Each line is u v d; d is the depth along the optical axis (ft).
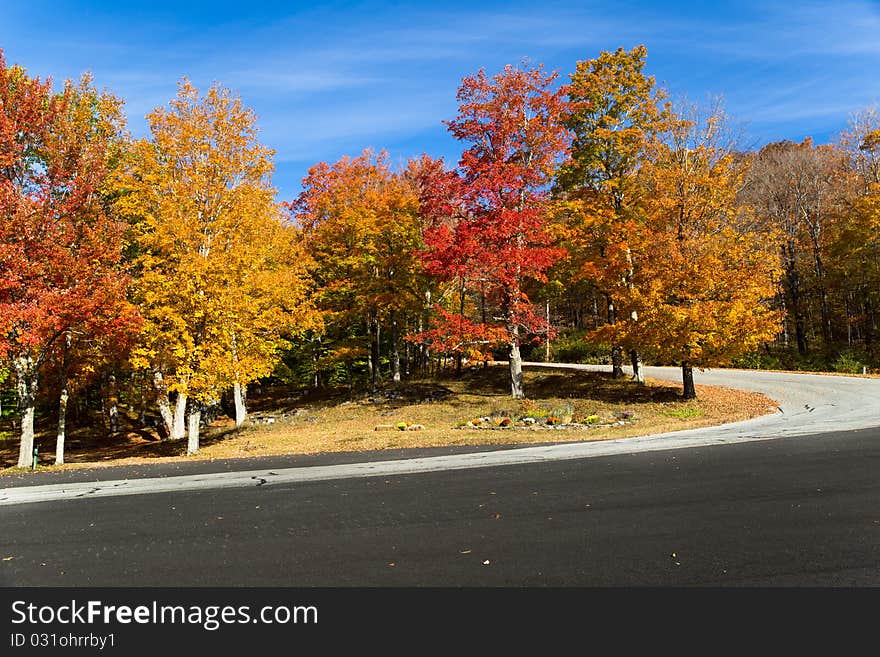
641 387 78.13
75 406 96.58
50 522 27.94
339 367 121.49
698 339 64.64
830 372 96.17
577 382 84.48
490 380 92.12
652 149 72.59
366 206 88.38
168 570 20.43
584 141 78.38
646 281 68.54
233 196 61.46
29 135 52.95
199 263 55.47
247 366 58.29
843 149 125.49
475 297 109.09
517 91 73.20
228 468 43.29
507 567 19.17
